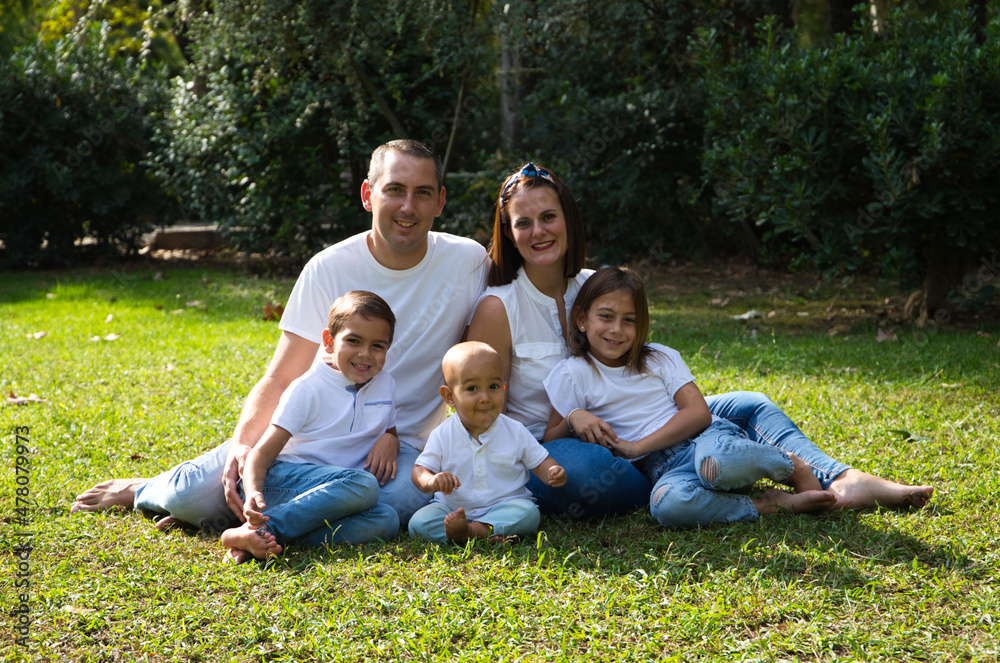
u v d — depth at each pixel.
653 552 2.65
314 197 8.90
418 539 2.78
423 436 3.33
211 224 12.27
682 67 9.48
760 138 6.43
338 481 2.74
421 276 3.22
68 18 14.05
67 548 2.74
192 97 9.10
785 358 5.28
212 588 2.48
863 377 4.77
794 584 2.37
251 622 2.25
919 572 2.42
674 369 3.10
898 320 6.63
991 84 5.51
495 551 2.66
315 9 7.52
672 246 10.02
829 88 5.95
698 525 2.81
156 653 2.13
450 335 3.29
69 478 3.36
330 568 2.56
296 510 2.72
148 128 10.14
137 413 4.28
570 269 3.24
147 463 3.56
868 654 2.04
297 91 8.48
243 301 7.73
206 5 8.77
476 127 10.09
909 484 3.15
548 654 2.07
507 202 3.14
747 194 6.54
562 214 3.12
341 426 2.98
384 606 2.32
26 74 9.61
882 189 5.77
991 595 2.28
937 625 2.17
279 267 9.37
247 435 2.96
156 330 6.43
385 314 2.97
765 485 3.26
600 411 3.15
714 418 3.24
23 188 9.76
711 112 6.92
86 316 7.02
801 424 3.94
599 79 9.69
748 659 2.03
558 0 9.02
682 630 2.17
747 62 7.46
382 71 8.21
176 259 10.87
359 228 9.05
